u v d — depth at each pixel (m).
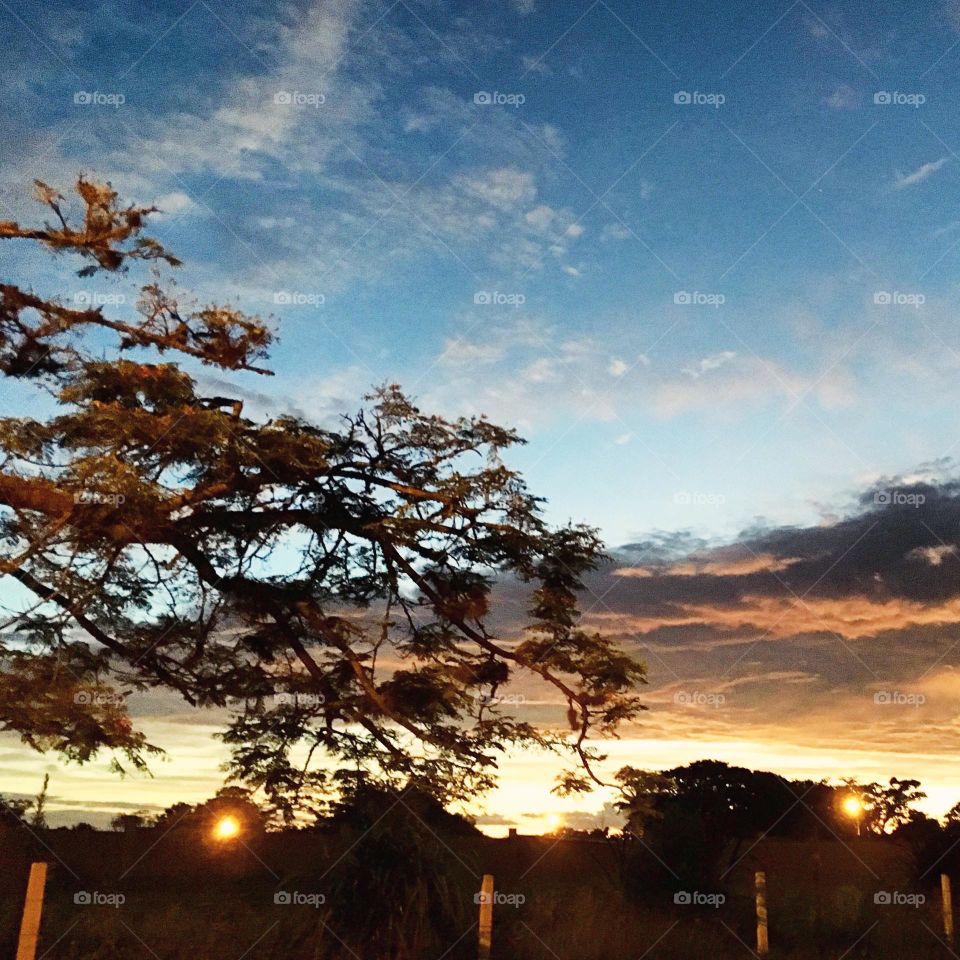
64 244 18.94
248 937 16.42
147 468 18.81
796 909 23.28
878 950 20.11
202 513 19.67
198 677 20.03
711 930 20.88
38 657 18.67
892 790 48.75
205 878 29.84
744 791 49.00
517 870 28.39
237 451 19.16
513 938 17.05
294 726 19.77
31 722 18.02
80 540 18.61
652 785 20.23
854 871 38.22
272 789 19.23
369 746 19.59
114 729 18.50
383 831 17.17
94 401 18.20
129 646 19.83
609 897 21.69
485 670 20.28
